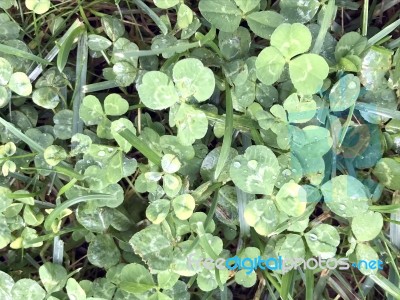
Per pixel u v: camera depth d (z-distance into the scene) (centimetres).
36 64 16
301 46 14
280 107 14
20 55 15
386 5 16
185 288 15
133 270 14
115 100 15
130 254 15
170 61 15
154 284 14
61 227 16
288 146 15
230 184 15
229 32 15
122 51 15
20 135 15
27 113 16
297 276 16
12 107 16
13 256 16
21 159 15
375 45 15
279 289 15
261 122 15
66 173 15
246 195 15
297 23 14
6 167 15
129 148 15
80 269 15
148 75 14
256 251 15
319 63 14
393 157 15
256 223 14
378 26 17
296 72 14
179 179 14
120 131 14
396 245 15
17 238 15
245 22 16
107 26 16
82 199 14
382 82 15
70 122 15
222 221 15
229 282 16
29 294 15
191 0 17
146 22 17
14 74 15
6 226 15
